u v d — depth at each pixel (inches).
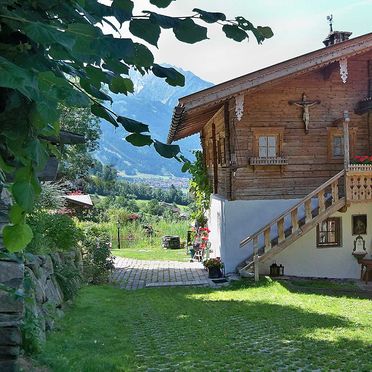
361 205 555.8
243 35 58.9
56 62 53.4
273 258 544.4
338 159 554.3
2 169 54.5
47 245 397.1
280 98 546.3
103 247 572.4
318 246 549.3
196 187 836.0
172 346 274.5
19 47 48.9
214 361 245.4
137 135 58.5
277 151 544.7
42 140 61.3
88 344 270.8
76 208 723.4
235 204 540.7
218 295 458.0
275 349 270.5
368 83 560.7
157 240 1149.7
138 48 54.1
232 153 540.1
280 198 545.0
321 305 406.0
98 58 48.4
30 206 50.0
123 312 376.2
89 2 51.0
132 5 51.7
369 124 561.3
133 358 248.2
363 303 419.2
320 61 510.0
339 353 263.0
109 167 1315.2
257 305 404.5
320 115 553.6
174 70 60.2
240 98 510.6
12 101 45.6
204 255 723.4
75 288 422.9
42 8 52.2
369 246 557.9
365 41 514.9
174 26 53.2
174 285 530.9
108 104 62.5
